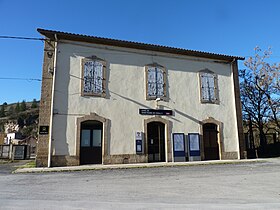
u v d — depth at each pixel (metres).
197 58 16.45
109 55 14.24
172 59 15.77
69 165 12.29
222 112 16.36
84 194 6.05
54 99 12.65
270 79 20.77
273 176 8.90
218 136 15.95
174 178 8.59
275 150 19.20
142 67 14.88
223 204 5.08
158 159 14.49
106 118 13.46
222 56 16.81
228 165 12.69
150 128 14.63
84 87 13.34
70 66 13.30
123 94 14.09
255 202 5.25
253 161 14.44
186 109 15.42
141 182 7.79
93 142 13.23
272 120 21.20
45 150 12.10
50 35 13.22
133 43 14.53
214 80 16.58
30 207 4.84
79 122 12.88
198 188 6.80
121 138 13.55
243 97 21.77
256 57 21.50
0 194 6.05
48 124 12.36
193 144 15.05
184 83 15.73
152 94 14.73
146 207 4.85
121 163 13.28
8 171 10.83
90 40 13.83
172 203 5.17
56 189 6.68
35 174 9.69
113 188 6.82
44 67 12.89
